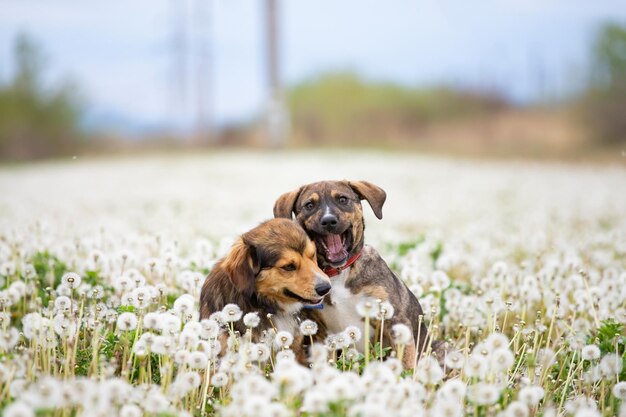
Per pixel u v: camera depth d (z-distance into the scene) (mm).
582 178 26359
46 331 5449
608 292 7273
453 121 64438
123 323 5324
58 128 69000
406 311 6723
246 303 6082
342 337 5512
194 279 6984
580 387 5504
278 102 41969
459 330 6980
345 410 4211
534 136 52312
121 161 47312
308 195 7008
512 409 4250
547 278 7828
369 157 41344
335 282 6648
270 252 6074
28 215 14477
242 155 44781
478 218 16656
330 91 69625
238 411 4086
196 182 27109
